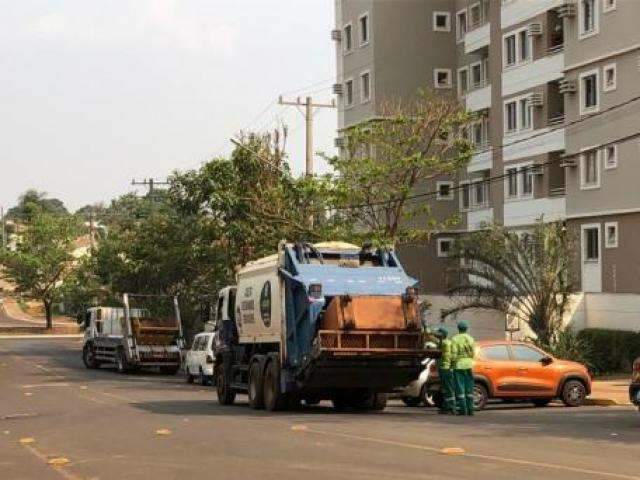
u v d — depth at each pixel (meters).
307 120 39.88
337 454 13.86
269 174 42.97
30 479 12.34
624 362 35.56
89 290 72.94
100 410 23.81
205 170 45.31
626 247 40.28
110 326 50.69
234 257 44.88
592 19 42.28
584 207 42.56
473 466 12.31
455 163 38.25
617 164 40.59
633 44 39.78
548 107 46.88
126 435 17.42
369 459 13.23
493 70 51.41
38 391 32.59
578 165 43.00
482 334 39.94
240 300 25.05
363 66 58.66
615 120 40.81
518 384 24.34
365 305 21.27
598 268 41.84
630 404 25.08
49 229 97.06
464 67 57.12
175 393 31.52
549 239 35.78
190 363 37.91
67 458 14.38
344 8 61.16
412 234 38.03
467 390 21.67
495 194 51.00
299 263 22.23
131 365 46.09
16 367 51.28
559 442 15.18
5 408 25.27
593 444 14.90
